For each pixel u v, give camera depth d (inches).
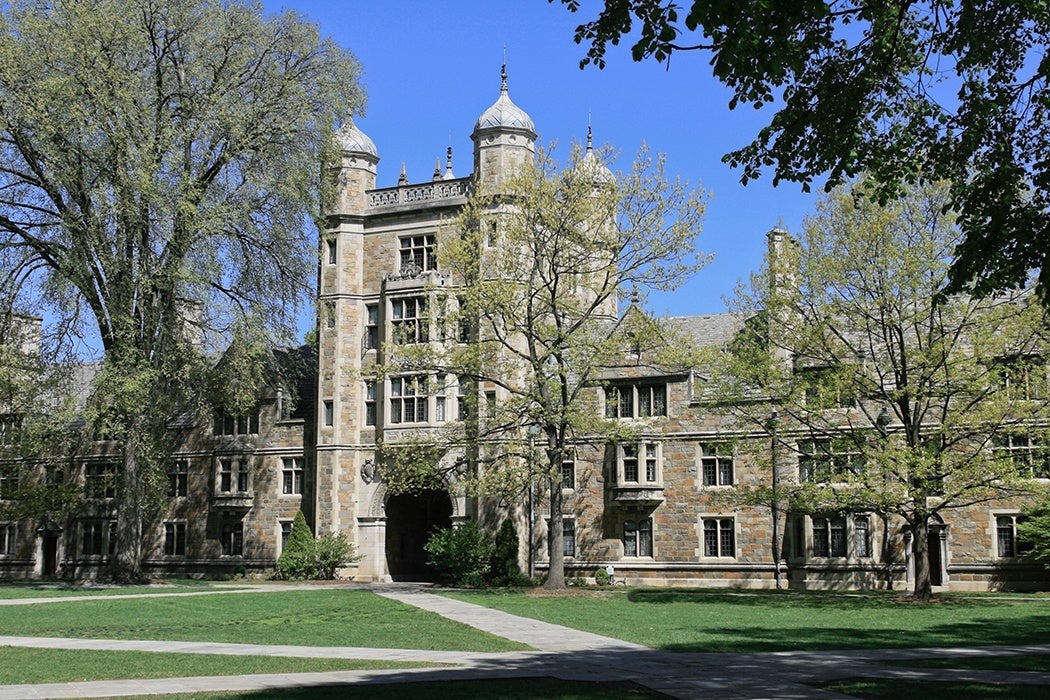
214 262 1283.2
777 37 442.0
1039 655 644.7
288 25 1398.9
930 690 501.4
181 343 1318.9
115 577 1444.4
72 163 1261.1
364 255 1702.8
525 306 1366.9
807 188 566.3
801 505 1100.5
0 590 1305.4
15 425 1437.0
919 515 1084.5
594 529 1531.7
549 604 1068.5
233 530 1770.4
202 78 1341.0
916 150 578.2
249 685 523.5
